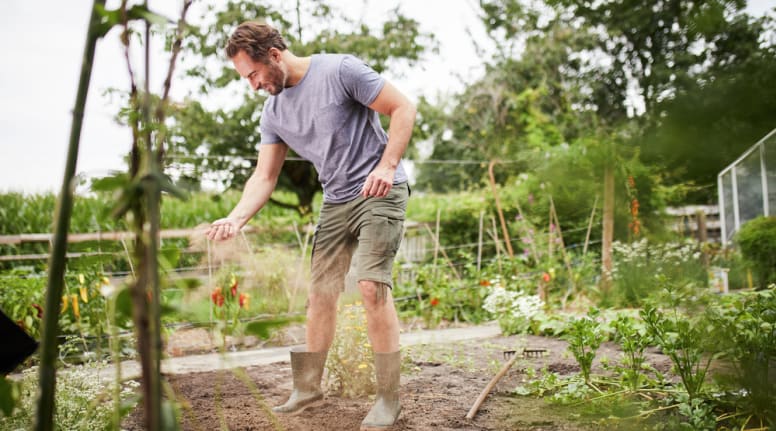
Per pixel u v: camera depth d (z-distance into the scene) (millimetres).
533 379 2740
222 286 3113
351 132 2246
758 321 1850
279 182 9523
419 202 10234
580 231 7156
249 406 2367
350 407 2348
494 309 4688
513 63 12398
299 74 2258
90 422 1909
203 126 8422
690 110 873
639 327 3006
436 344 3773
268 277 4871
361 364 2516
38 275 4781
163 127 886
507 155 10266
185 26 911
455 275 7125
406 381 2805
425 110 11164
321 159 2285
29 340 1346
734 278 3881
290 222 7402
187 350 4012
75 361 3371
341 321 2600
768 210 6371
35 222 7887
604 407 2129
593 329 2553
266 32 2160
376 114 2348
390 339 2129
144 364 789
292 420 2164
